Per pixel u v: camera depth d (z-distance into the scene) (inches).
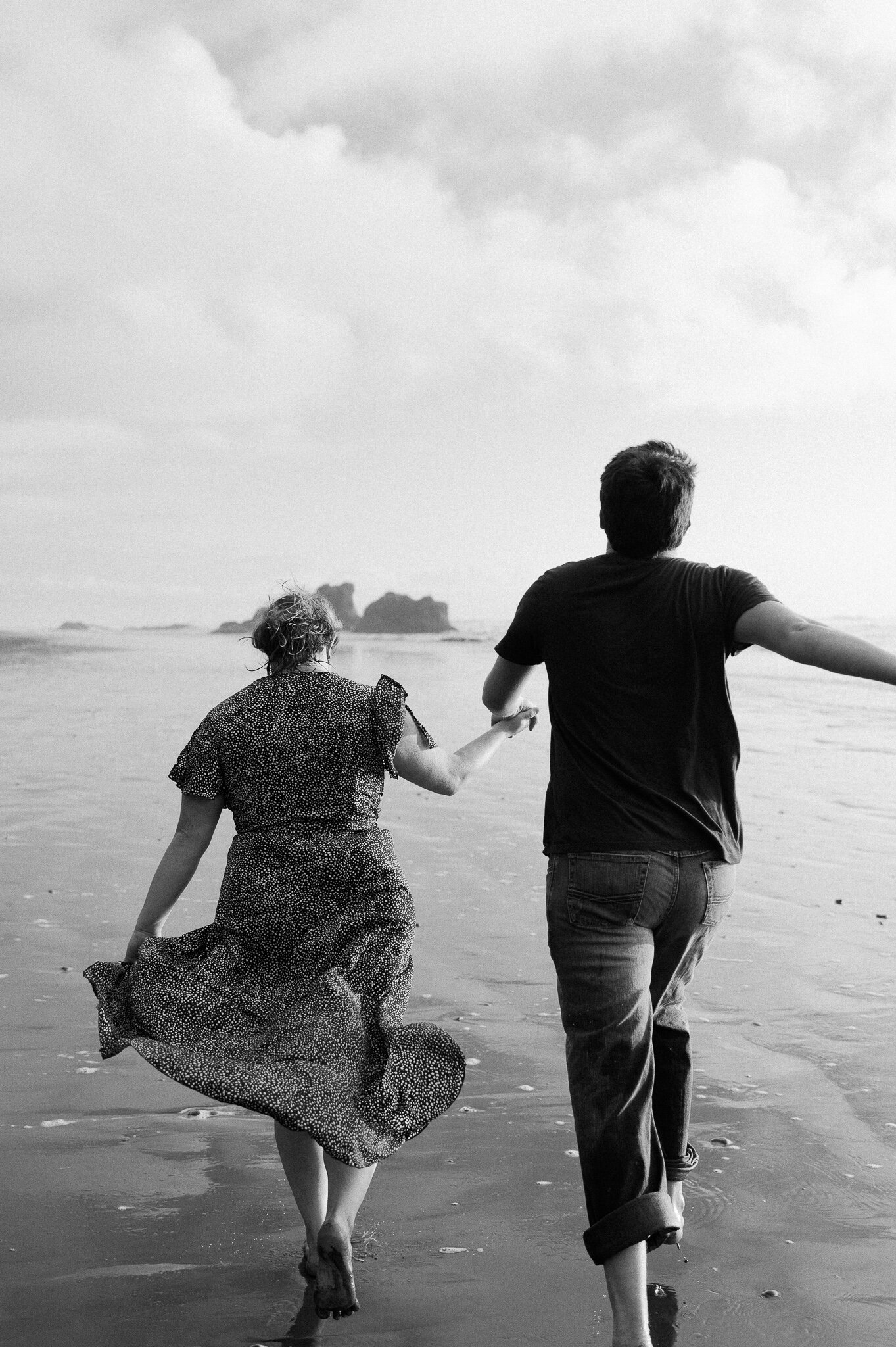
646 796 107.5
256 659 1514.5
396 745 120.3
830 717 738.2
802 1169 132.5
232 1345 99.7
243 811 120.1
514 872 292.7
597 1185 102.1
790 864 303.1
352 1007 111.5
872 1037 176.6
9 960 213.2
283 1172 133.0
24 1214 122.3
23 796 403.5
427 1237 119.1
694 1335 100.7
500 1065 166.2
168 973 114.0
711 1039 177.0
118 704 786.8
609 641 111.2
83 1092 155.3
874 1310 104.1
